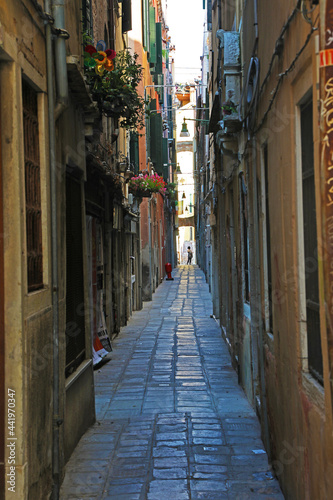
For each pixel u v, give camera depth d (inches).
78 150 225.8
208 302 729.0
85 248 240.8
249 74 213.9
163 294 858.1
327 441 102.3
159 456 196.1
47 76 164.7
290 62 135.6
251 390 254.1
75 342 218.8
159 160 882.1
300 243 133.0
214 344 417.4
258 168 204.2
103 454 199.0
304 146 129.6
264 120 183.0
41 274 159.8
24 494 130.0
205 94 749.9
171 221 1659.7
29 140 151.2
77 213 229.8
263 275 199.5
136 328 508.1
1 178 129.2
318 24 101.7
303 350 133.1
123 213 512.1
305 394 127.3
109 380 313.6
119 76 261.0
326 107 94.7
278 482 171.3
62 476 175.9
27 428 133.6
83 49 250.8
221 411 248.7
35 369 143.2
